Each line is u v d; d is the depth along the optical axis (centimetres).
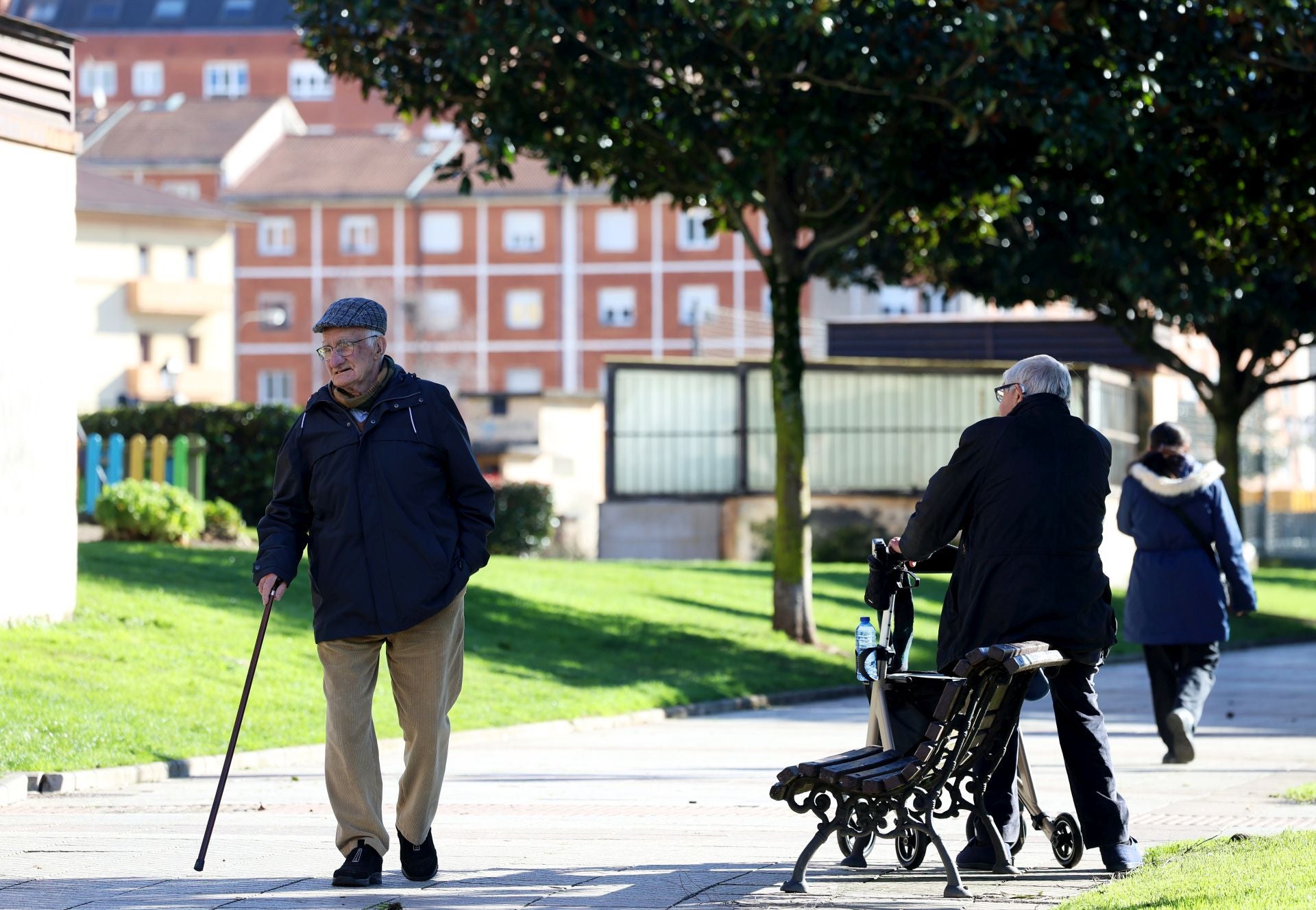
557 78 6009
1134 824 2805
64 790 3394
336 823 2911
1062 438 2242
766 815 2991
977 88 5547
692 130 5994
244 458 9325
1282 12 5766
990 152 6209
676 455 11312
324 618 2245
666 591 7662
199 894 2214
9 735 3641
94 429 9494
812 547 10856
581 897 2178
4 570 4856
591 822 2914
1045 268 9138
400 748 4034
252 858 2519
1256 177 6700
